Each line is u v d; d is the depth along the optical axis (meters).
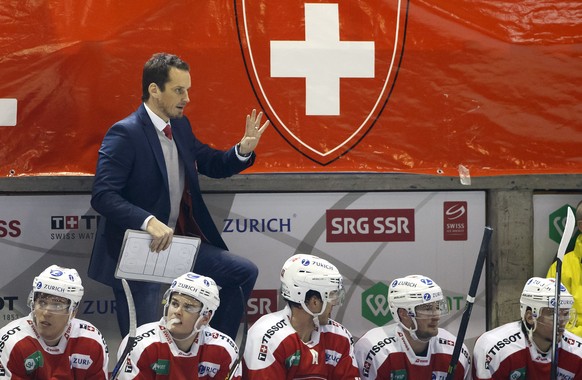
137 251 14.05
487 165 17.52
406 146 17.38
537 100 17.50
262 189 17.41
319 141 17.22
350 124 17.25
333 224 17.61
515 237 17.94
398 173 17.50
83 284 17.12
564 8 17.44
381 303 17.73
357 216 17.64
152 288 15.08
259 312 17.58
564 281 17.36
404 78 17.28
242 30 16.95
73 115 16.62
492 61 17.38
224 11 16.91
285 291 13.70
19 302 17.03
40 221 16.98
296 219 17.56
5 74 16.45
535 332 14.11
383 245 17.70
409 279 13.89
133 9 16.67
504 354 14.15
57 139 16.64
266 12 16.98
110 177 14.59
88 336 13.57
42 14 16.48
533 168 17.58
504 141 17.52
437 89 17.34
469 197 17.86
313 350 13.70
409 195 17.67
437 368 14.16
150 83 15.02
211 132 16.98
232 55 16.95
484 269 18.02
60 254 17.09
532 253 18.02
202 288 12.80
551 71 17.48
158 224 14.06
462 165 17.47
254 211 17.50
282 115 17.12
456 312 17.91
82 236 17.09
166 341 13.12
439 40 17.31
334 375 13.87
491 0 17.36
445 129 17.41
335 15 17.11
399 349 14.02
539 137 17.58
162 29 16.77
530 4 17.41
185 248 14.24
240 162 15.48
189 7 16.83
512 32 17.41
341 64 17.14
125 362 12.99
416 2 17.22
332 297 13.59
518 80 17.45
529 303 14.02
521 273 18.03
